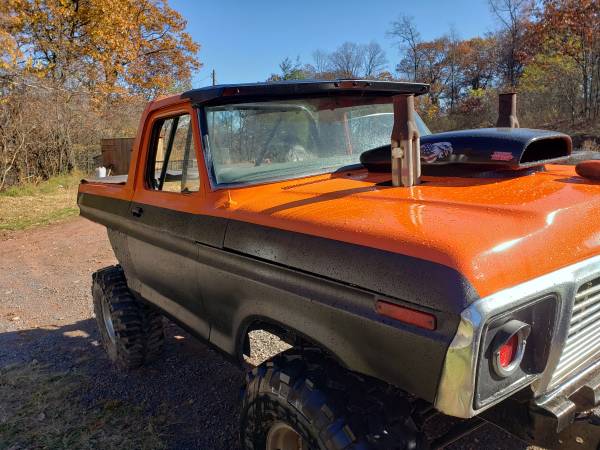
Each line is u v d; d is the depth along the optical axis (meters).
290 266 2.14
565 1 22.92
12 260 9.05
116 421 3.66
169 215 3.16
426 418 2.21
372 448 1.83
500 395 1.68
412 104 2.43
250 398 2.31
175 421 3.62
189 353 4.68
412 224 1.86
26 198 15.52
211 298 2.82
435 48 48.09
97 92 22.84
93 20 24.91
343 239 1.95
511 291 1.62
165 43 32.22
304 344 2.36
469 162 2.57
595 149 16.81
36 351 5.01
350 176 2.99
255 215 2.45
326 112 3.32
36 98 18.12
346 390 1.99
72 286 7.26
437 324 1.60
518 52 27.64
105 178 4.98
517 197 2.10
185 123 3.09
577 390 1.99
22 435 3.53
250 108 3.04
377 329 1.78
